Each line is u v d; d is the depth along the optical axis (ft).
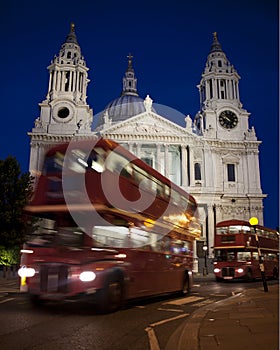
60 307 47.93
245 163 253.44
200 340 28.99
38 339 30.42
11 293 69.21
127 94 364.38
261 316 40.47
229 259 118.42
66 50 275.80
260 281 124.06
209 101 269.64
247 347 26.32
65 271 42.73
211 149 249.34
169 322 39.68
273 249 135.95
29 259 44.91
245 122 263.49
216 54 285.23
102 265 43.14
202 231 229.45
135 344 29.68
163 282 59.26
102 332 33.71
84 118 252.01
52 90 258.98
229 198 244.42
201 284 106.01
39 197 45.75
